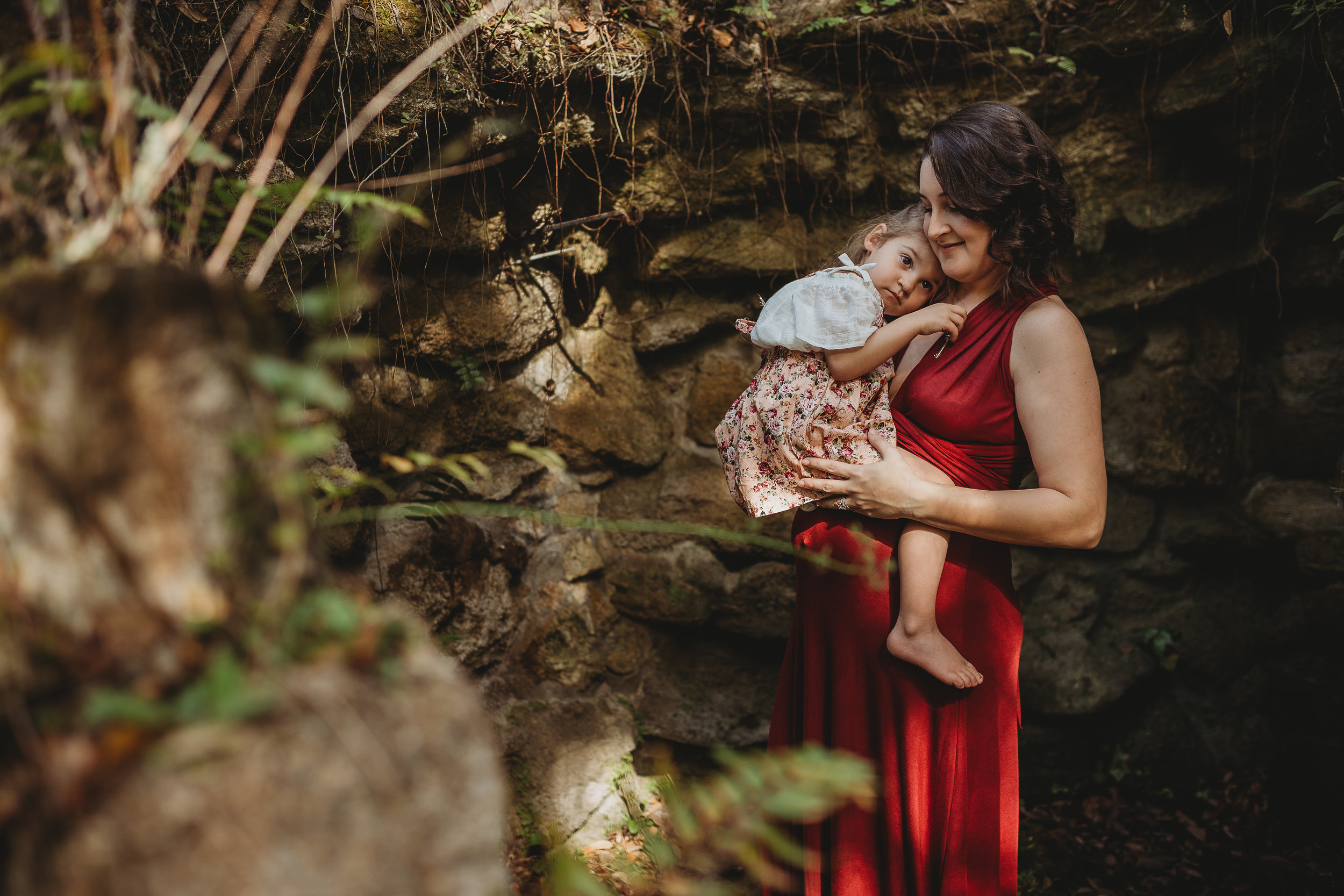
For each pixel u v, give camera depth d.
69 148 1.00
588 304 3.03
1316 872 2.87
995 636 2.03
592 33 2.64
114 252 1.00
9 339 0.84
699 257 3.00
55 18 1.06
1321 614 3.09
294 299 2.17
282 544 0.85
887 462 1.97
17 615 0.85
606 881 2.63
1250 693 3.27
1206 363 3.23
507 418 2.83
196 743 0.75
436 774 0.84
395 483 2.61
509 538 2.85
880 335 1.97
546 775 2.87
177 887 0.74
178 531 0.84
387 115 2.29
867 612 2.04
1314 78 2.78
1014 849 2.04
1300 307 3.15
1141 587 3.29
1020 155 1.88
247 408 0.86
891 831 2.03
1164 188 3.02
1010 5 2.91
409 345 2.59
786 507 2.09
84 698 0.80
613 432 3.04
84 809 0.75
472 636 2.75
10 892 0.78
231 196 1.53
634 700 3.09
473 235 2.61
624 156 2.82
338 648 0.86
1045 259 1.96
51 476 0.84
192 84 1.79
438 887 0.85
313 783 0.77
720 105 2.87
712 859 1.22
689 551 3.10
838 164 3.01
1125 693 3.21
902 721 2.02
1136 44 2.86
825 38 2.86
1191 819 3.14
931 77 2.97
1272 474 3.24
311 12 2.08
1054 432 1.87
